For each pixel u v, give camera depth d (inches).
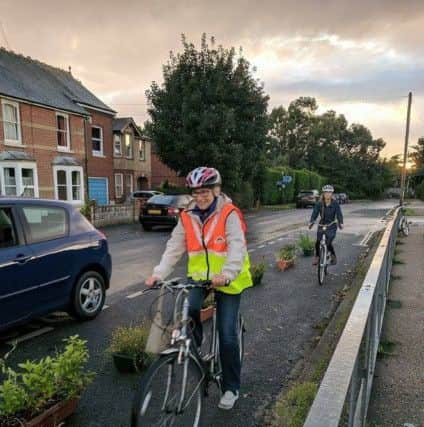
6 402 108.6
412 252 405.7
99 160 1005.8
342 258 406.6
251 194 1259.8
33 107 782.5
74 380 121.4
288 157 2714.1
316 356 168.9
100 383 145.1
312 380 145.3
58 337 189.8
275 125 2849.4
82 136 916.0
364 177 3038.9
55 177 834.2
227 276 108.3
